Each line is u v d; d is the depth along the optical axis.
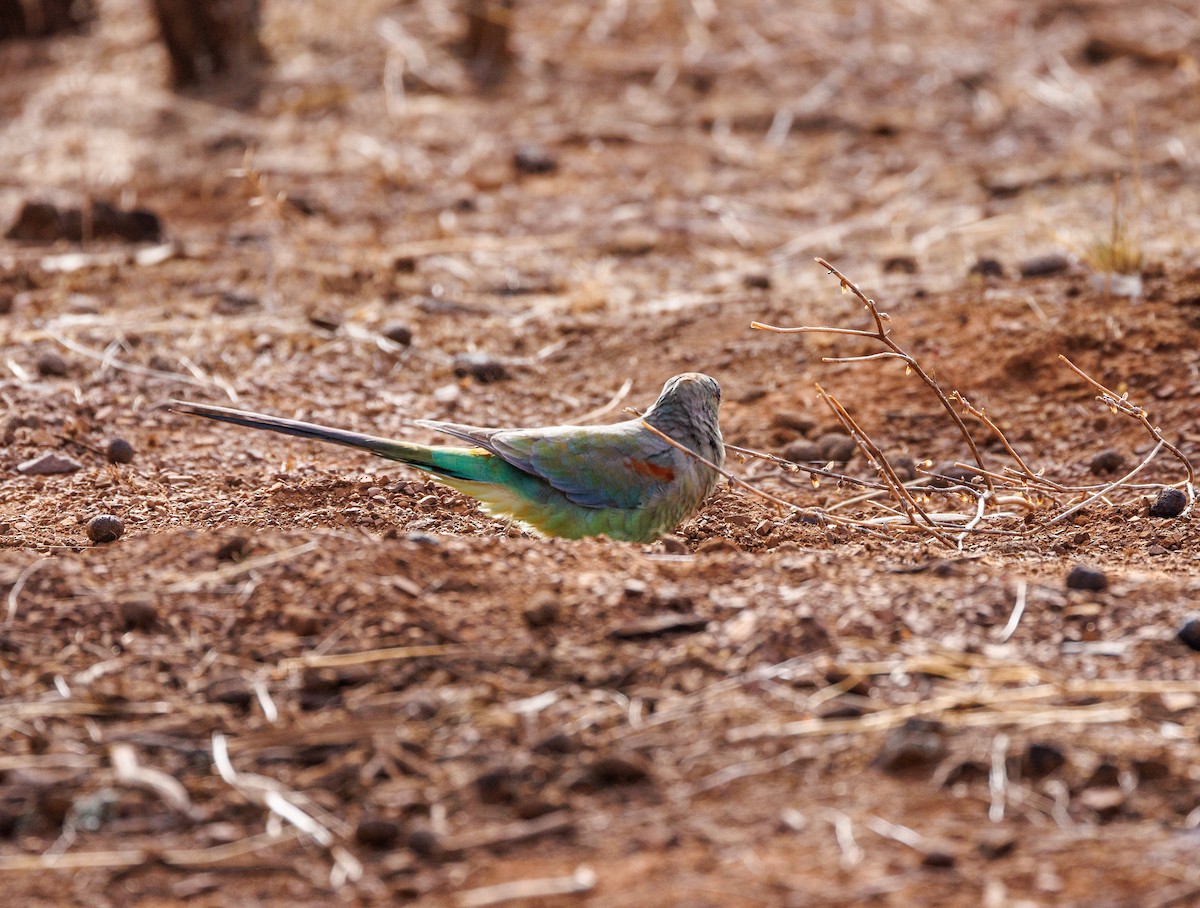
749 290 17.45
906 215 20.47
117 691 7.44
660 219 20.59
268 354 15.40
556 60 27.41
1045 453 12.88
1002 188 21.12
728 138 24.20
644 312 16.77
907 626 8.02
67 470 12.30
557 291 17.81
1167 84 25.61
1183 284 15.12
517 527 10.95
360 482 11.84
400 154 23.39
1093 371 13.92
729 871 6.02
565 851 6.22
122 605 8.09
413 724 7.12
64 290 17.33
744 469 12.88
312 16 29.09
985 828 6.25
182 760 6.90
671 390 10.62
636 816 6.43
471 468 10.38
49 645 7.88
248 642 7.91
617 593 8.32
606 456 10.27
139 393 14.18
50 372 14.48
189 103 25.97
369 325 16.23
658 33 28.30
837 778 6.65
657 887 5.93
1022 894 5.82
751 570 8.91
